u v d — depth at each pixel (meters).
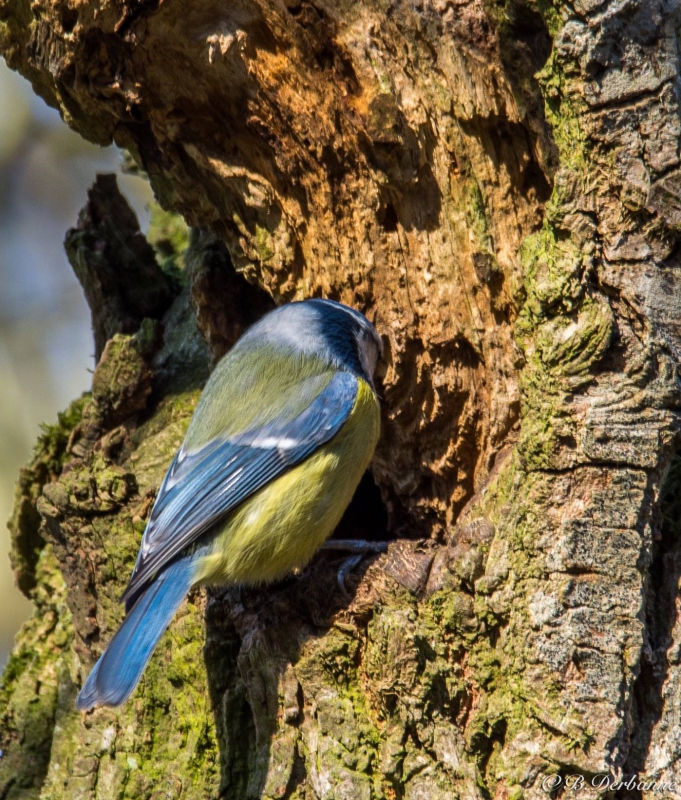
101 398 9.20
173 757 7.87
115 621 8.55
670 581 6.54
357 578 7.17
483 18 6.75
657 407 6.37
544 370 6.59
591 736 6.05
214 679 7.77
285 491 7.93
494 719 6.42
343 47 7.00
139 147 8.44
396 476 8.60
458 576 6.73
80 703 6.85
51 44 7.69
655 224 6.41
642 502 6.35
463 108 6.97
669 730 6.21
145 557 7.71
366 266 7.83
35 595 10.16
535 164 7.10
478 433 7.89
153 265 10.47
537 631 6.30
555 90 6.51
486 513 7.07
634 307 6.43
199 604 8.17
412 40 6.92
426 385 7.96
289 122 7.46
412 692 6.61
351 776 6.66
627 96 6.33
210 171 8.11
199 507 7.86
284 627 7.20
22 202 15.95
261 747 7.27
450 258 7.43
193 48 7.27
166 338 9.83
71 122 8.47
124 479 8.65
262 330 8.59
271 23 7.02
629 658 6.18
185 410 9.26
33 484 10.09
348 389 8.05
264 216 8.15
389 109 7.01
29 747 9.07
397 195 7.44
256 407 8.15
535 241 6.84
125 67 7.60
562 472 6.47
